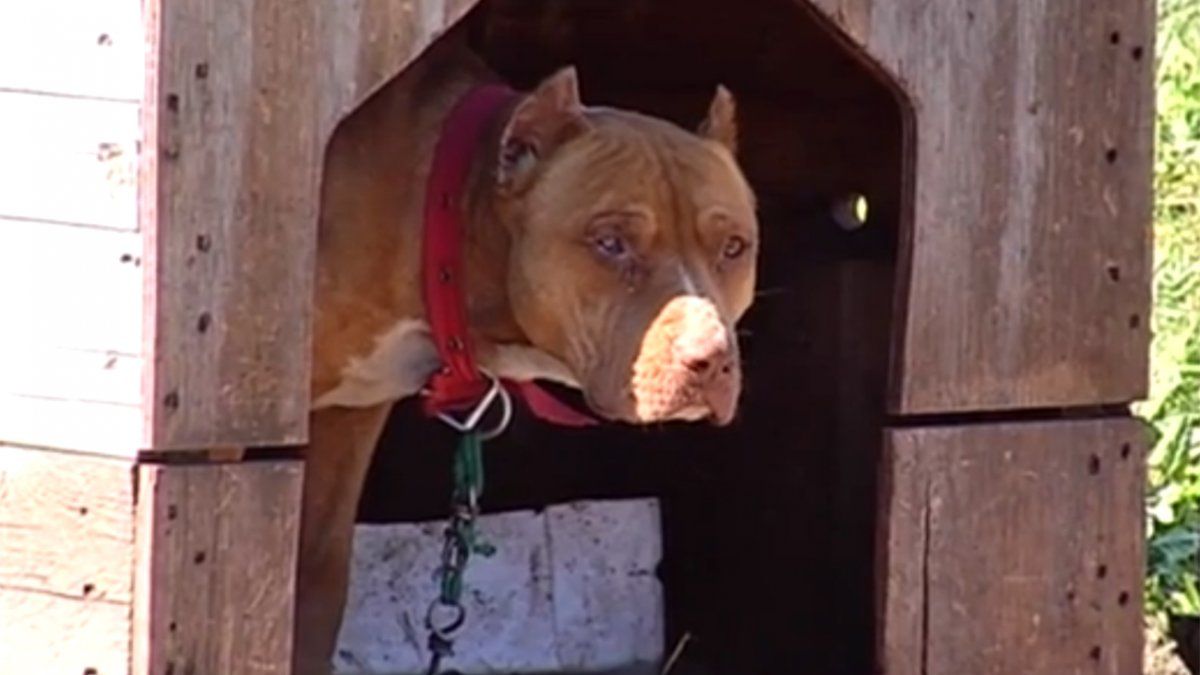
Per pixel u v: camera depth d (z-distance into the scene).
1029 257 8.88
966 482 8.84
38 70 7.62
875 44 8.50
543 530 10.58
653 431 11.16
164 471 7.45
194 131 7.40
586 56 10.60
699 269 8.09
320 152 7.68
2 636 7.79
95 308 7.52
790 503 10.66
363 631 10.23
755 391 10.77
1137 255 9.09
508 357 8.68
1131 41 9.01
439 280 8.55
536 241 8.22
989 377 8.84
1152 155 9.09
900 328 8.70
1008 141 8.80
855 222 10.35
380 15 7.76
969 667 8.89
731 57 10.44
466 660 10.36
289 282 7.64
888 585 8.74
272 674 7.73
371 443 9.41
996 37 8.73
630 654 10.69
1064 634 9.07
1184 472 11.88
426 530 10.39
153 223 7.35
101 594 7.57
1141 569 9.21
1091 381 9.05
